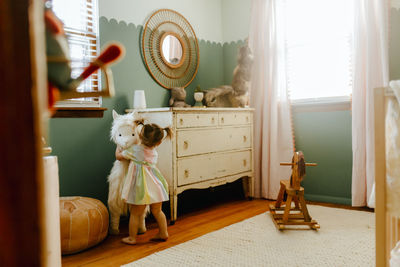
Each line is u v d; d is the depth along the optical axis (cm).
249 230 245
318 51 333
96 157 274
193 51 359
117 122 242
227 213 299
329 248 207
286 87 335
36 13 24
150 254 206
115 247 221
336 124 323
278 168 342
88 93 47
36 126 24
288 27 349
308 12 336
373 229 241
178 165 269
